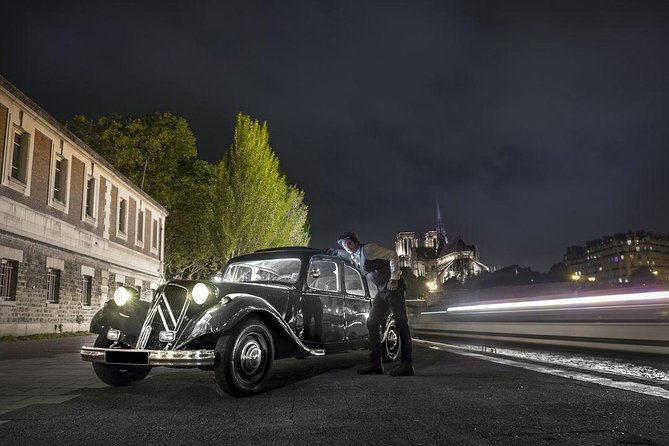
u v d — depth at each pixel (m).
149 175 31.78
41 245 16.02
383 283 5.74
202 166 34.25
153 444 2.86
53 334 15.89
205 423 3.36
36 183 15.86
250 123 35.00
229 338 4.38
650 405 3.72
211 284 4.74
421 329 20.55
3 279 14.23
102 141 29.95
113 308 5.15
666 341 7.96
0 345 11.93
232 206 33.75
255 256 6.47
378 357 5.80
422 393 4.34
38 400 4.32
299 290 5.72
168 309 4.63
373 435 2.96
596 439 2.81
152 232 27.78
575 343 10.12
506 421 3.25
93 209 19.98
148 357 4.31
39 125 16.00
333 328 6.12
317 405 3.92
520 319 12.74
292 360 7.67
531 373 5.63
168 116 32.12
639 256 160.25
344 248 6.11
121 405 4.05
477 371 5.83
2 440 2.98
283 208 38.19
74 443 2.90
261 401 4.16
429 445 2.74
